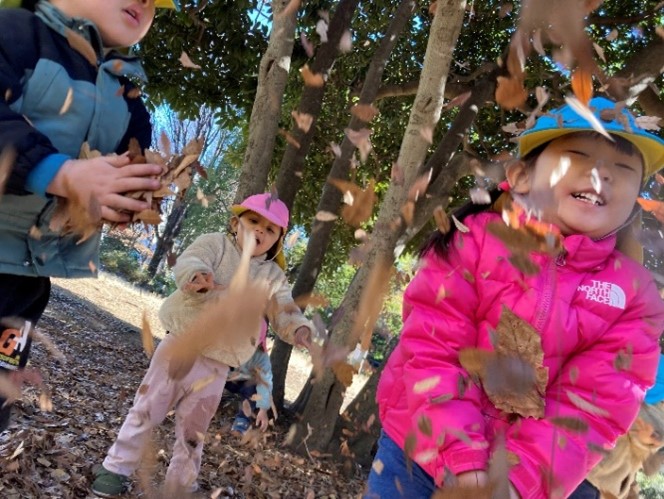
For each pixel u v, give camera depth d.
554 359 1.48
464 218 1.62
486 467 1.23
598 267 1.55
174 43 7.88
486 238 1.54
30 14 1.49
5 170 1.16
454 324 1.50
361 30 7.87
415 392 1.39
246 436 2.79
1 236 1.46
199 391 2.37
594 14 5.75
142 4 1.61
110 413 4.00
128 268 18.92
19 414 3.11
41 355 5.39
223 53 8.11
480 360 1.25
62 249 1.60
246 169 4.71
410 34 7.83
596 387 1.45
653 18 5.52
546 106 3.28
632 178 1.48
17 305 1.59
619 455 1.86
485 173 1.69
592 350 1.51
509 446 1.32
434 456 1.30
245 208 2.54
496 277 1.51
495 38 7.32
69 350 6.29
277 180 6.25
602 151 1.45
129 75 1.85
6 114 1.24
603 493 1.71
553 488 1.26
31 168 1.19
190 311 2.25
